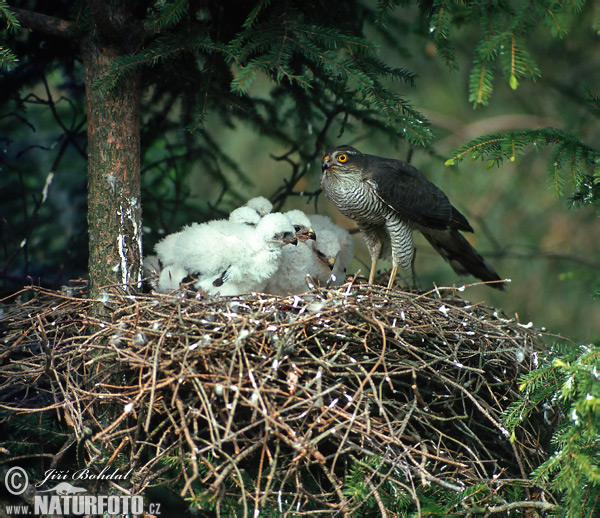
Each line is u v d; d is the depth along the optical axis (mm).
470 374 7414
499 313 8898
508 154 7250
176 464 6699
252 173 15484
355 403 6746
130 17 8141
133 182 8164
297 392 6480
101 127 8000
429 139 7965
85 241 11062
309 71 9352
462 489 6418
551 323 14344
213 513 6680
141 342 6770
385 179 9594
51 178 10047
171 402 6562
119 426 7402
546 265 14992
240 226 8742
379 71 8406
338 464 7059
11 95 9992
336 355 6836
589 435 6180
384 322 7422
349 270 14328
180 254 8336
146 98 10281
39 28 7969
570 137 7473
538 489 7039
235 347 6559
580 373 6348
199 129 8430
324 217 10648
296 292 9484
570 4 7043
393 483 6531
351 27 8922
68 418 6980
